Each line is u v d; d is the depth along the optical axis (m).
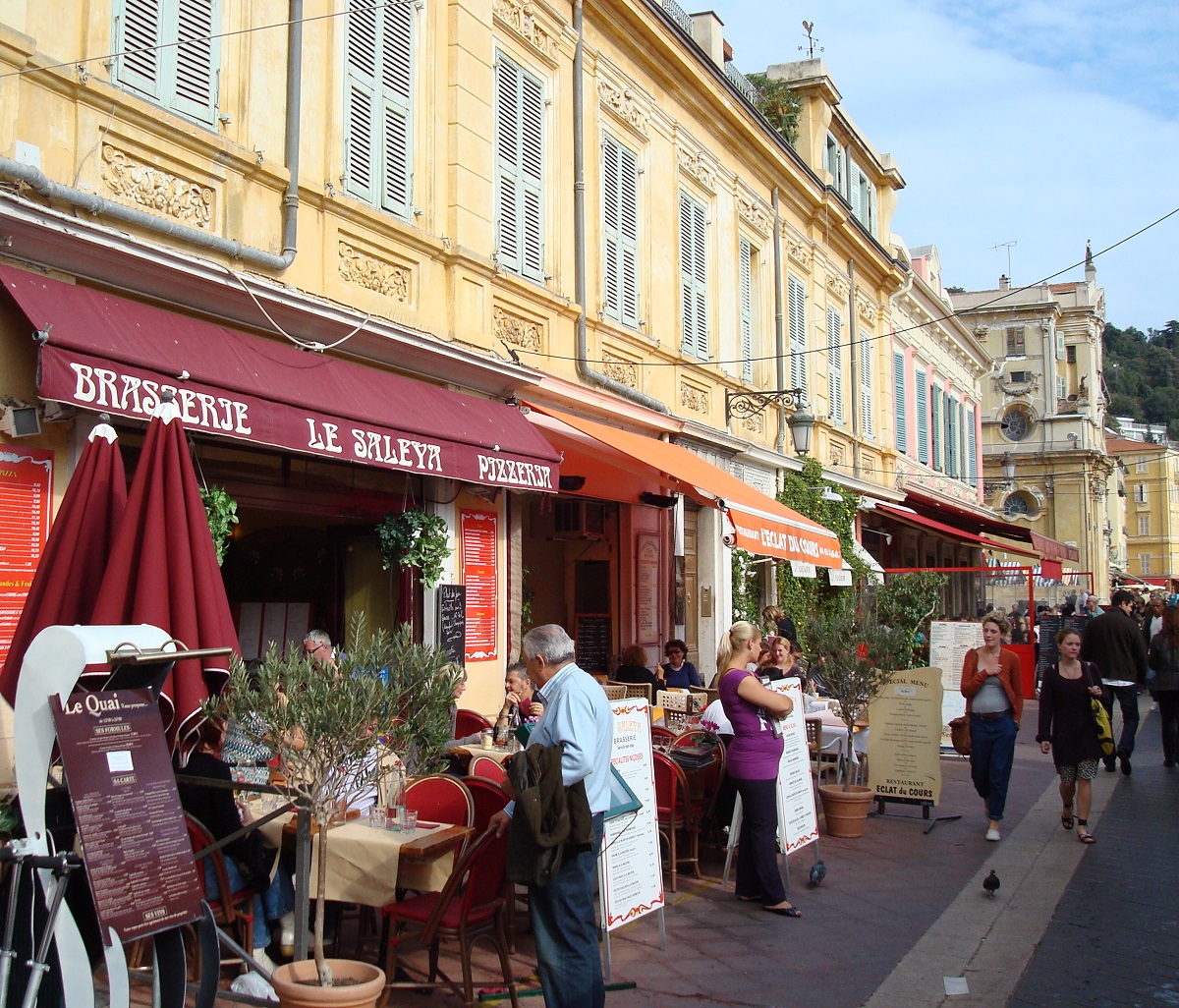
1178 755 13.12
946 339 31.12
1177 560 84.44
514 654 10.17
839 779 10.38
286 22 7.84
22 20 5.90
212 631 4.52
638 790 6.11
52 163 6.04
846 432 20.67
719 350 15.41
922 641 17.45
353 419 7.36
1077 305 55.91
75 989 3.66
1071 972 5.88
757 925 6.67
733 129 15.98
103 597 4.37
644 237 13.34
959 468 32.72
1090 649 12.84
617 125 12.82
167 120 6.70
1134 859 8.43
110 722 3.84
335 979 4.40
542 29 11.18
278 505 7.88
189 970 5.14
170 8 6.90
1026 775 12.66
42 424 5.88
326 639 7.32
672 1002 5.38
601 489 12.95
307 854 4.38
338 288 8.23
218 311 7.07
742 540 10.80
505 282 10.16
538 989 5.47
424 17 9.44
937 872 8.03
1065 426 53.09
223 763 5.37
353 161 8.48
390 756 5.41
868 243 21.83
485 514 9.92
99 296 6.11
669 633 14.73
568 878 4.70
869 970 5.88
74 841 4.12
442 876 5.17
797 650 13.16
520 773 4.66
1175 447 95.12
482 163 9.93
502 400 10.10
